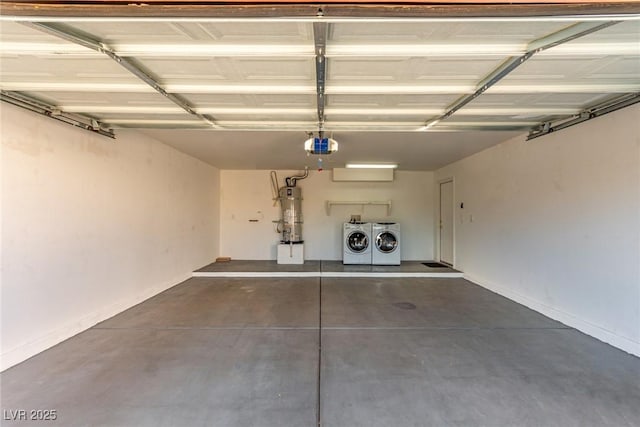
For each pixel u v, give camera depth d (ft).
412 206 25.32
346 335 10.62
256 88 8.14
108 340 10.10
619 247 9.52
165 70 7.22
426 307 13.74
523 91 8.20
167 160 16.65
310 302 14.44
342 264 23.09
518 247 14.43
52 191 9.71
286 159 20.38
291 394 7.16
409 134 13.97
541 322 11.84
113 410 6.55
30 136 8.99
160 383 7.59
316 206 25.21
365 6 4.35
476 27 5.43
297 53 6.22
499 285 16.03
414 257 25.29
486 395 7.13
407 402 6.87
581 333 10.75
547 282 12.59
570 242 11.41
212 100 9.30
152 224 15.29
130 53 6.19
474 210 18.65
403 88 8.15
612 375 7.95
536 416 6.38
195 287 17.16
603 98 9.06
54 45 5.96
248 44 6.04
